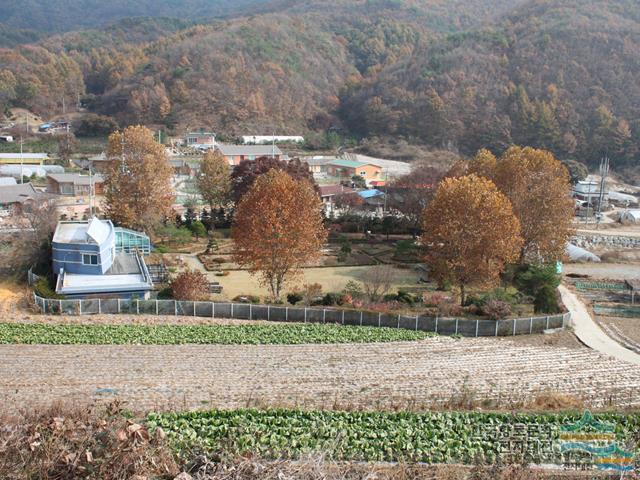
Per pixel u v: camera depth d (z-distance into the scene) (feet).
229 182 260.42
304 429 86.58
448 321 140.26
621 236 254.06
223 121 521.65
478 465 74.38
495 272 158.30
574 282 190.60
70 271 167.63
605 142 442.91
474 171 233.55
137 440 58.49
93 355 120.88
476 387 108.78
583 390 108.88
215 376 111.86
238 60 587.68
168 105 523.70
